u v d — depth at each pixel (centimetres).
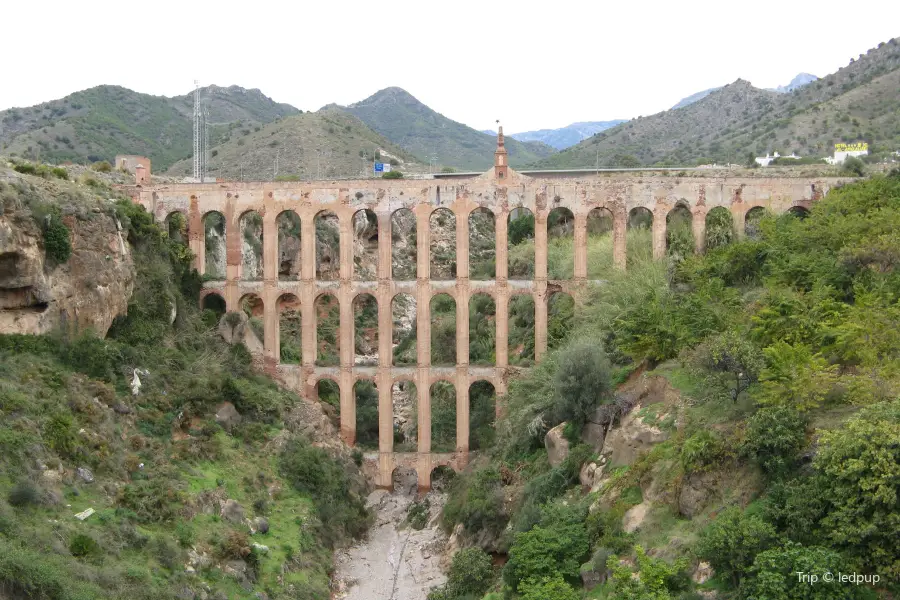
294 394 7431
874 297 4562
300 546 5700
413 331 10719
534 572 4291
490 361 7862
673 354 5294
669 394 4825
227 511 5462
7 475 4309
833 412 3766
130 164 8844
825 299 4731
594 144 18662
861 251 5019
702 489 3884
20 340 5438
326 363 7556
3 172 5703
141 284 6794
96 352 5838
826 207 6431
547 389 6194
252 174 13862
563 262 8094
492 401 7619
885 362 4012
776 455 3606
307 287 7419
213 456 6016
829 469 3203
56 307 5725
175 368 6544
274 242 7462
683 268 6488
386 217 7331
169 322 6906
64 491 4572
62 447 4809
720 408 4266
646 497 4253
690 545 3634
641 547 3703
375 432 8112
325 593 5428
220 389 6588
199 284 7569
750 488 3694
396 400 9381
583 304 7012
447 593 5191
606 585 3922
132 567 4253
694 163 13525
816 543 3178
